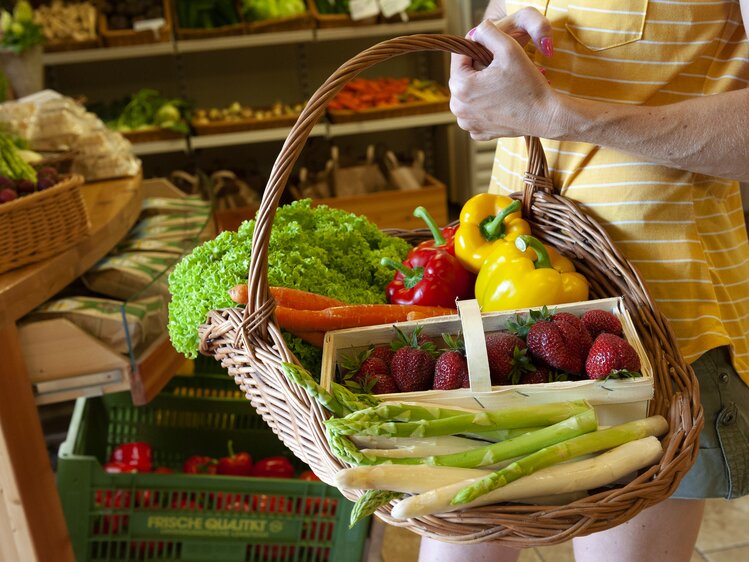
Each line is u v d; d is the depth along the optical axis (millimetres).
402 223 4188
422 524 953
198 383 2416
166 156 4637
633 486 951
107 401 2346
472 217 1391
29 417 1800
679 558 1351
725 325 1285
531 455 967
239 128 4035
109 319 1852
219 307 1259
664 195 1208
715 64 1183
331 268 1467
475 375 1035
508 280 1246
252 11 4012
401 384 1097
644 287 1171
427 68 4820
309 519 1944
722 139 1043
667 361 1142
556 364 1070
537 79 1071
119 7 3939
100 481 1890
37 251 1869
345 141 4820
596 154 1252
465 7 4352
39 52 3271
